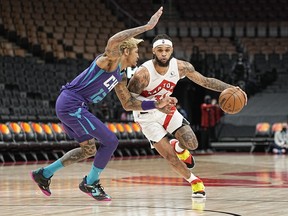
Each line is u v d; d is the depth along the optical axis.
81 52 29.52
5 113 22.69
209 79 9.12
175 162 8.95
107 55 8.25
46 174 8.81
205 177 13.26
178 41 32.84
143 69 8.80
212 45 32.94
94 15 32.16
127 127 24.27
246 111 30.17
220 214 7.09
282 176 13.47
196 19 34.38
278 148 26.69
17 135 20.14
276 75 31.81
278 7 36.25
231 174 14.19
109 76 8.38
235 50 32.94
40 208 7.74
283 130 26.73
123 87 8.54
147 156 24.25
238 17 35.41
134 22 32.50
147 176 13.58
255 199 8.70
